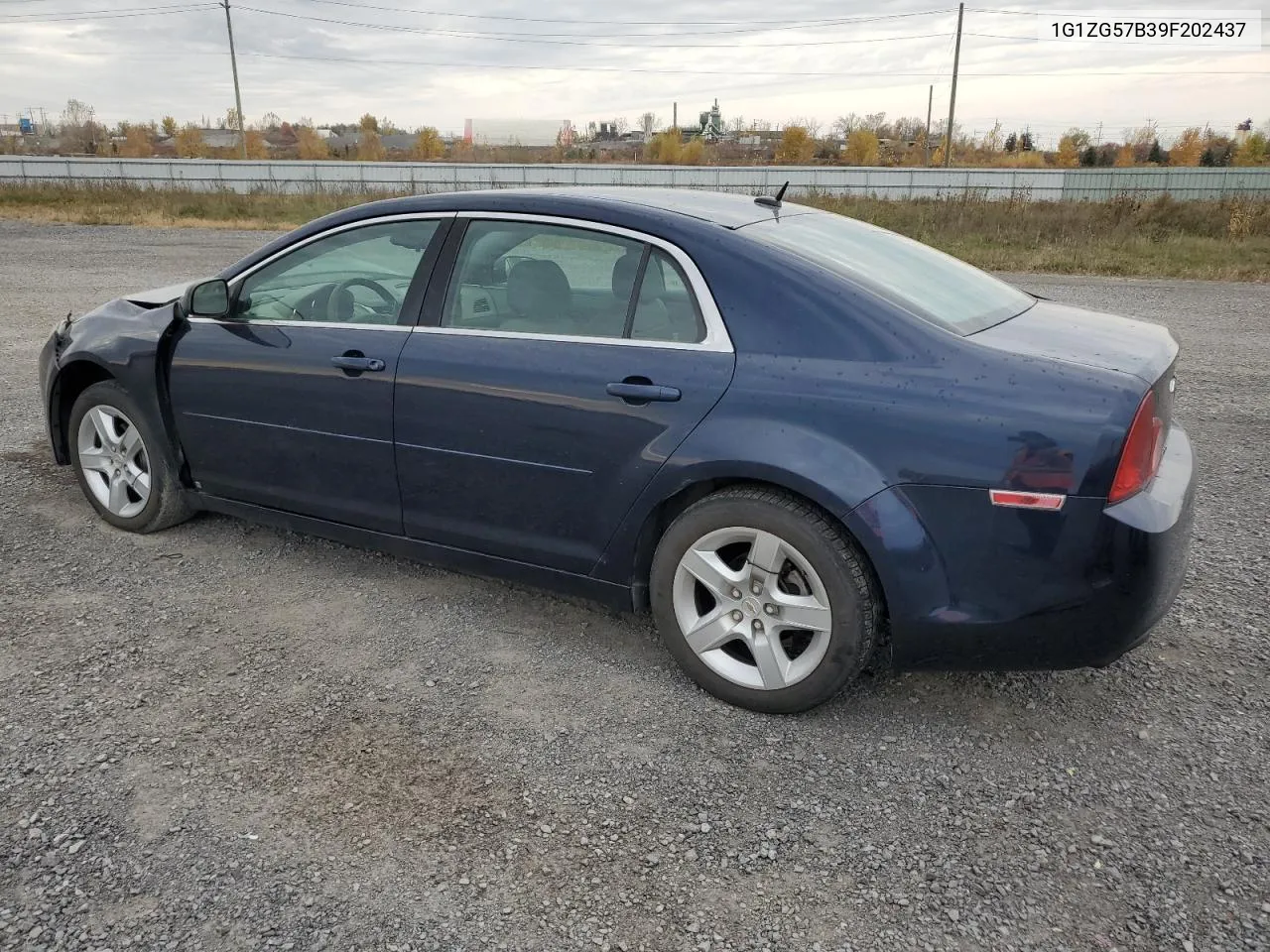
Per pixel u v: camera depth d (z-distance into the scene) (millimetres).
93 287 11945
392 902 2270
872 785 2727
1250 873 2383
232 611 3723
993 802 2652
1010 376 2672
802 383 2820
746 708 3092
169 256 15359
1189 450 3148
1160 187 29406
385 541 3752
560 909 2260
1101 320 3307
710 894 2312
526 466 3270
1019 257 16125
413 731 2957
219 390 3959
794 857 2441
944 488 2660
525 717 3047
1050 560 2609
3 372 7504
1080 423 2568
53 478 5141
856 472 2721
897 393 2727
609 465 3104
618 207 3225
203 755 2812
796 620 2928
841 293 2883
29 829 2482
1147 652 3467
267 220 23141
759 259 2975
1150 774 2775
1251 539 4469
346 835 2494
